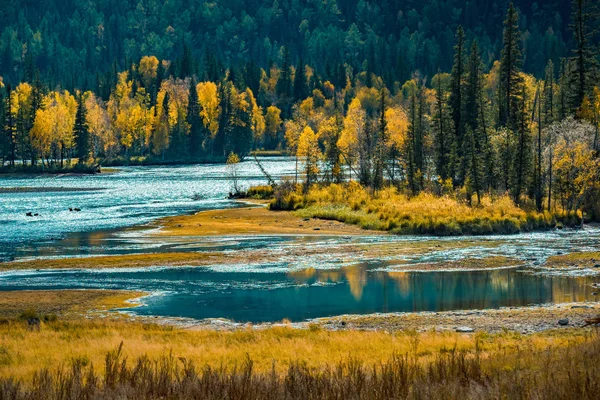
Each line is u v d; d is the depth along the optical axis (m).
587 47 182.25
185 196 199.75
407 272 82.88
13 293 72.00
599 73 187.12
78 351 43.69
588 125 149.38
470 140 172.75
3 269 87.06
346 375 28.25
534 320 55.91
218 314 62.09
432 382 26.66
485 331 52.16
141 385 27.41
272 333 50.75
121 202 182.12
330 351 42.94
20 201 184.50
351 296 69.44
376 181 188.50
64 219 143.25
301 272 83.69
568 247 101.12
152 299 69.06
